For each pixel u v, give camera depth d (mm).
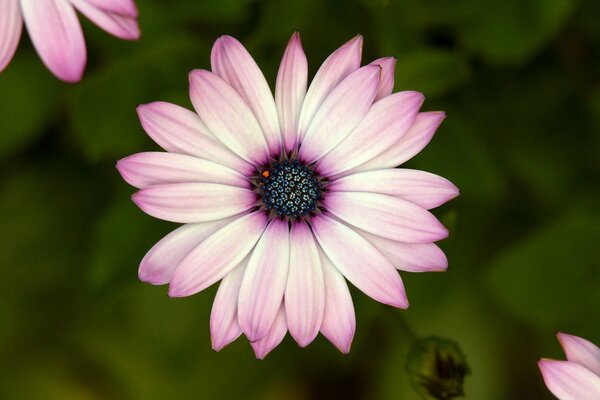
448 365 327
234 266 303
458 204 386
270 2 365
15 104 383
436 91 358
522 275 375
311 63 372
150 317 382
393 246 306
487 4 374
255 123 304
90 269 363
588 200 387
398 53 366
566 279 375
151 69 369
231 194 304
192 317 382
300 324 302
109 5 304
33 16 306
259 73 302
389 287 303
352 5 368
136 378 387
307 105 305
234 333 301
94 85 366
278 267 306
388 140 304
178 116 300
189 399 387
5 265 387
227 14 372
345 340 303
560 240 375
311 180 309
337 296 307
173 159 300
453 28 379
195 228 304
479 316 388
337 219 310
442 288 369
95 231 371
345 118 304
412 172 306
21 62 384
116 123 368
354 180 308
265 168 308
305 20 368
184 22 373
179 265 297
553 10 372
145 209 296
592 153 388
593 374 295
